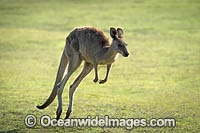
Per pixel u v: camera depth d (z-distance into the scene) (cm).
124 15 12975
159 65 7069
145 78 6094
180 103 4475
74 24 11738
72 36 3650
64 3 15500
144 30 10806
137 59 7650
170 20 12025
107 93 5116
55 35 10244
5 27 11269
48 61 7538
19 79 6056
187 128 3525
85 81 5959
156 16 12669
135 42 9362
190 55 7856
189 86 5425
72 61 3634
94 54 3534
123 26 11381
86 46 3572
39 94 5038
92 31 3591
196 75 6175
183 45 8881
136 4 14938
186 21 11812
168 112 4075
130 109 4228
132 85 5622
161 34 10238
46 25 11600
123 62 7419
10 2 15700
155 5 14562
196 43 9056
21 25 11562
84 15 13050
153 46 8862
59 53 8288
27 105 4406
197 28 10819
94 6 14738
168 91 5156
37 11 13825
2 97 4812
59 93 3628
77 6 14775
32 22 12025
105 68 6988
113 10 13850
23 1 15962
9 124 3650
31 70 6762
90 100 4700
